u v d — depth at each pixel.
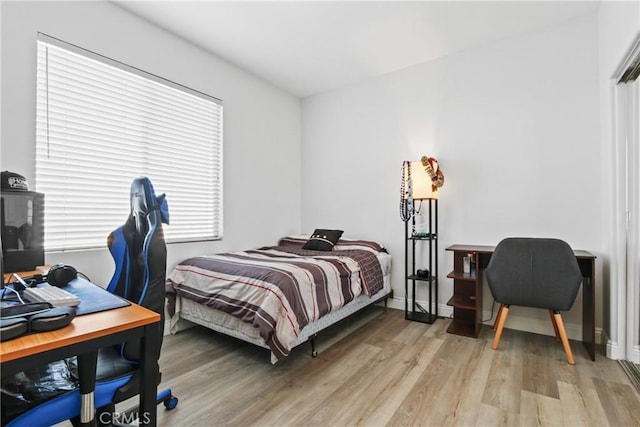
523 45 2.81
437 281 3.17
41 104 2.05
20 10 1.96
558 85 2.66
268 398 1.73
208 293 2.34
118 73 2.44
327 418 1.56
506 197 2.88
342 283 2.52
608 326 2.30
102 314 0.93
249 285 2.13
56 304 0.94
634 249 2.11
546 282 2.13
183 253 2.87
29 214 1.64
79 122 2.22
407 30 2.76
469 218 3.05
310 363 2.15
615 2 2.08
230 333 2.25
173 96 2.82
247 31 2.76
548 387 1.83
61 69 2.14
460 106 3.12
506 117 2.89
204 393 1.78
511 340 2.54
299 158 4.27
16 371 0.68
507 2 2.40
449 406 1.66
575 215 2.59
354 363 2.15
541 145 2.73
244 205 3.47
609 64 2.21
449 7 2.46
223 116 3.24
